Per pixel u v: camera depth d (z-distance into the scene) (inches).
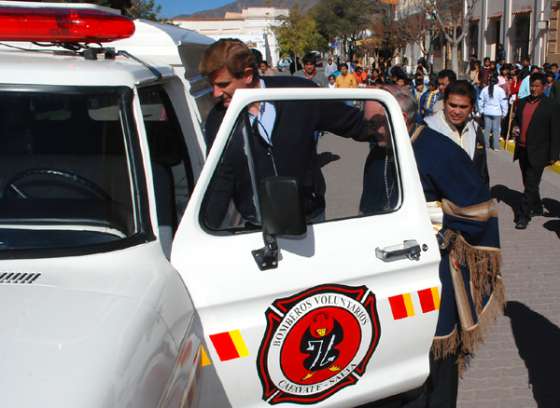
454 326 117.8
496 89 462.3
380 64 1108.5
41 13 88.7
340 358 98.7
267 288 88.8
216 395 88.6
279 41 1541.6
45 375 57.0
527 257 245.0
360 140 100.9
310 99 94.1
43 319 64.3
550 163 274.2
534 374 158.6
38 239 82.4
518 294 207.9
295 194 81.2
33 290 70.1
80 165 85.7
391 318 102.2
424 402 124.3
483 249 115.4
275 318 90.6
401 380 107.0
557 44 774.5
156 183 104.3
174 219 108.0
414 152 115.6
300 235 84.0
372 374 104.0
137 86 92.0
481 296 118.3
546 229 281.3
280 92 90.9
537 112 268.7
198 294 84.9
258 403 93.1
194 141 119.3
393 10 1266.0
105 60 97.2
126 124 85.5
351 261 96.5
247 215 91.7
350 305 97.1
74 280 73.2
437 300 106.8
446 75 327.6
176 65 128.5
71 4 95.7
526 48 876.0
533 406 145.3
